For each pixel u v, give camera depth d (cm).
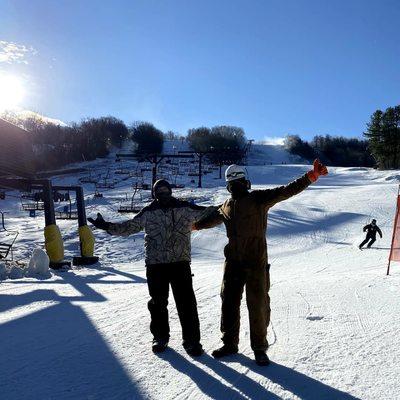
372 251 2266
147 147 13250
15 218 4528
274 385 389
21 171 1755
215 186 6731
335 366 429
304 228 3198
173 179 7838
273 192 442
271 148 15562
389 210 3844
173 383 395
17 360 460
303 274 1435
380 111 9912
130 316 649
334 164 14975
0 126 1631
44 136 12306
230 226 454
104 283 1200
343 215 3650
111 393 375
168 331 491
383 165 9881
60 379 405
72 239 2919
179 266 472
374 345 486
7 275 1408
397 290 805
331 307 679
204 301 765
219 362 446
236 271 454
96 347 498
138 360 452
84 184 8138
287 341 510
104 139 13200
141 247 2623
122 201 5406
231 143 13775
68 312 706
